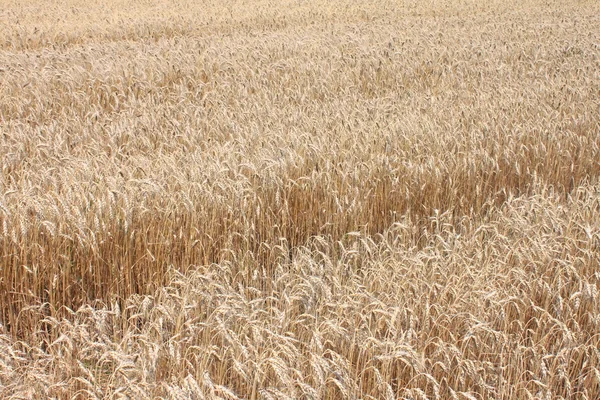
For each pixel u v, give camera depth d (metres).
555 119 8.95
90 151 7.34
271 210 6.09
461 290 4.41
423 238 6.05
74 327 4.14
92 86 10.96
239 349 3.83
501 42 16.03
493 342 4.16
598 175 7.92
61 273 5.11
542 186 7.34
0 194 5.59
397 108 9.61
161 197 5.89
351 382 3.71
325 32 17.56
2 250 5.27
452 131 8.14
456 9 24.55
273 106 9.44
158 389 3.67
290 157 6.69
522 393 3.78
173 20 20.17
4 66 11.85
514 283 4.66
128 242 5.41
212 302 4.44
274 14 21.92
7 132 8.27
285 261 5.37
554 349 4.13
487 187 7.33
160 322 3.96
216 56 13.33
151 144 7.69
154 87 10.95
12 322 4.90
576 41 16.39
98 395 3.83
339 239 6.18
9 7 23.50
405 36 16.55
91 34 18.08
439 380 4.00
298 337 4.23
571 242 5.31
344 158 7.22
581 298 4.51
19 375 3.90
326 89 10.88
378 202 6.71
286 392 3.66
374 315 4.30
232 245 5.80
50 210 5.42
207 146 7.40
